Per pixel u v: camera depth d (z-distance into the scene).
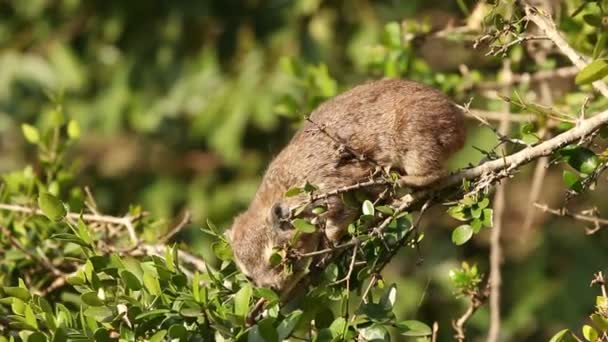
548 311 18.64
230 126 20.17
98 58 21.62
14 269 12.49
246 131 21.31
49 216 10.20
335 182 11.41
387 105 11.48
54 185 13.25
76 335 9.45
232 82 20.58
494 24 10.37
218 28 21.19
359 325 9.41
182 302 9.35
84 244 10.25
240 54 20.73
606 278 10.90
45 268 12.41
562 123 11.45
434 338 9.67
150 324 9.49
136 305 9.46
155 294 9.56
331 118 11.63
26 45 21.84
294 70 14.73
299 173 11.57
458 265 18.47
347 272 10.14
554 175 18.73
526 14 10.12
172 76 21.19
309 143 11.68
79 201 12.07
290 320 9.23
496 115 13.15
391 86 11.66
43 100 21.56
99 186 21.19
